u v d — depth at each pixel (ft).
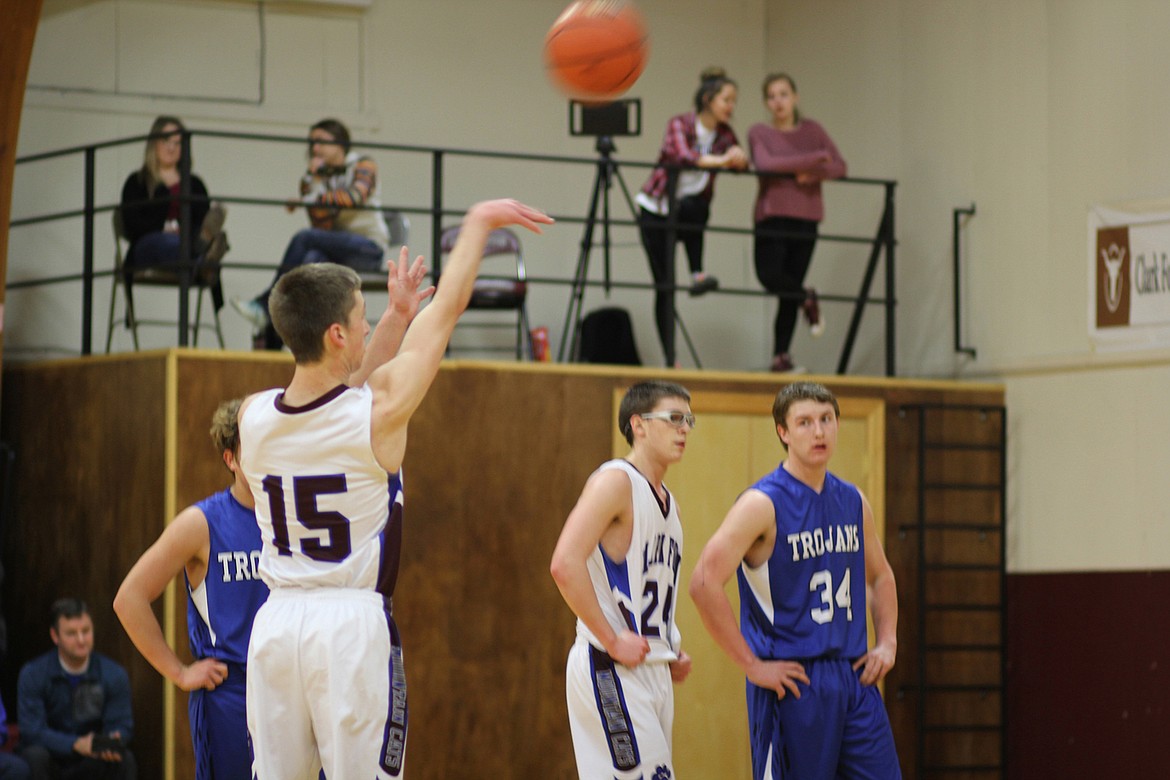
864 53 69.21
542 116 72.74
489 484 52.70
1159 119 52.60
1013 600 59.11
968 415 59.36
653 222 60.64
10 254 62.34
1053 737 56.85
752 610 33.19
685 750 54.95
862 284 65.77
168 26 65.72
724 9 76.64
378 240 57.00
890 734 33.40
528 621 52.85
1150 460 52.70
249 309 55.26
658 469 31.89
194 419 49.26
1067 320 56.59
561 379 54.08
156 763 48.91
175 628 48.14
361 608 22.66
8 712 54.60
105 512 51.57
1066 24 56.95
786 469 33.12
